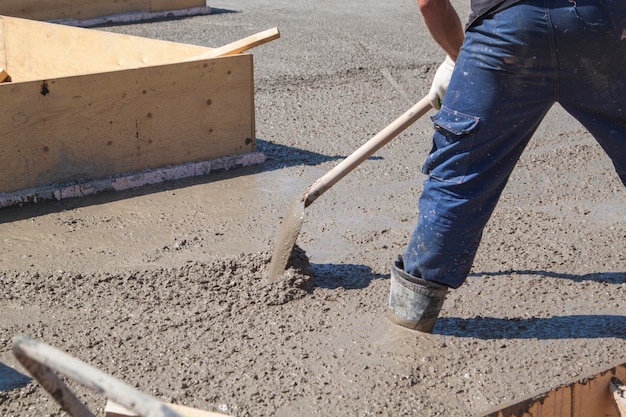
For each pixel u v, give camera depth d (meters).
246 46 5.40
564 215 4.65
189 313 3.43
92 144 4.88
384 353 3.14
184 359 3.09
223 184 5.14
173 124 5.15
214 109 5.29
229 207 4.76
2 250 4.10
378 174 5.36
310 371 3.02
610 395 2.94
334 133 6.24
